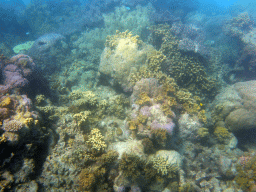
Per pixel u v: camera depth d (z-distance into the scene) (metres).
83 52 2.45
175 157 1.21
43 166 1.16
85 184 1.11
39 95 1.50
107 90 1.75
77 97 1.62
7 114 1.11
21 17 3.76
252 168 1.24
